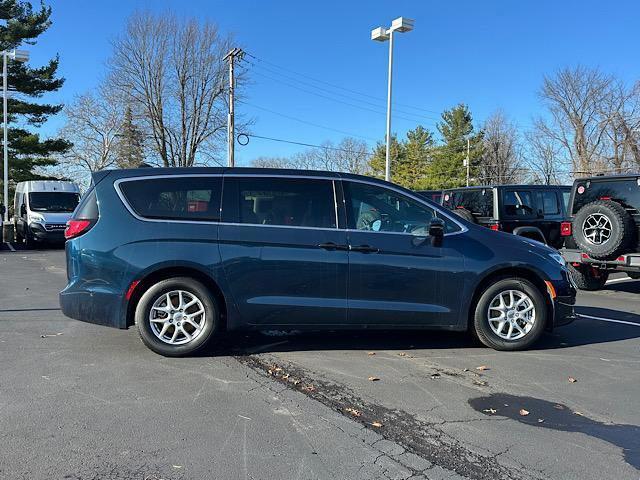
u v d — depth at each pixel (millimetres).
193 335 5371
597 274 10164
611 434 3730
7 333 6305
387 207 5613
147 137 45031
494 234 5809
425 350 5777
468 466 3256
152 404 4152
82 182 51719
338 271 5391
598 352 5801
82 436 3584
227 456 3342
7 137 31172
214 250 5270
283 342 6023
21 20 33031
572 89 49156
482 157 65562
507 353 5707
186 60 44438
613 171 44719
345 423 3855
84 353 5488
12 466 3180
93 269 5254
